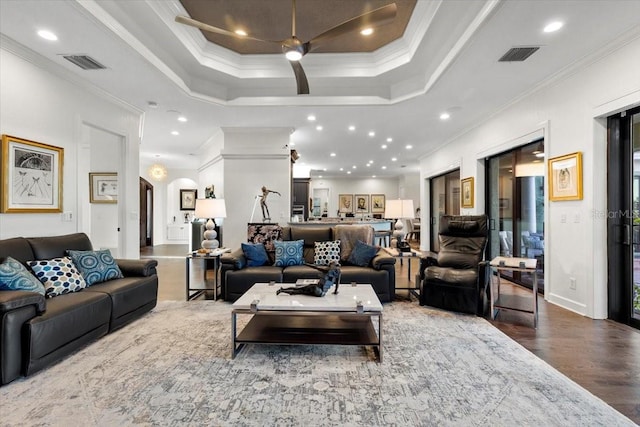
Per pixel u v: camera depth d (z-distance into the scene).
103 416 1.73
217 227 6.52
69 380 2.09
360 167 11.23
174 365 2.31
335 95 4.67
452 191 7.39
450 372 2.22
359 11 3.18
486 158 5.52
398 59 3.97
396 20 3.38
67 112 3.63
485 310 3.48
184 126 5.95
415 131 6.24
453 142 6.78
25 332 2.09
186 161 10.08
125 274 3.45
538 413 1.76
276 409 1.80
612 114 3.10
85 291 2.82
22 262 2.69
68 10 2.54
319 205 13.98
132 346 2.63
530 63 3.37
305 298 2.63
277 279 3.74
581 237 3.38
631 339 2.77
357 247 4.20
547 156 3.84
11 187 3.00
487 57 3.24
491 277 3.55
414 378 2.14
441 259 3.98
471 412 1.77
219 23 3.42
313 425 1.67
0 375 1.99
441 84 3.91
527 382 2.08
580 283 3.41
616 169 3.18
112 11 2.80
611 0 2.39
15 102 3.05
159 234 11.15
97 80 3.82
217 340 2.78
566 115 3.55
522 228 4.70
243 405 1.84
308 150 8.19
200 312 3.54
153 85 3.96
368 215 13.84
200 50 3.89
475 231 3.99
